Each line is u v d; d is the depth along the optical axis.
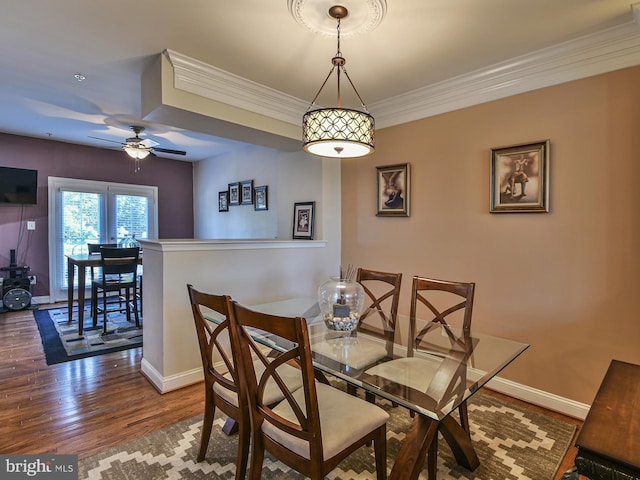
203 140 5.30
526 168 2.55
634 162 2.15
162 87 2.51
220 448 2.00
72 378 2.88
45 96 3.41
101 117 4.16
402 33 2.17
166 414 2.36
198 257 2.83
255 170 5.62
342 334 2.23
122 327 4.31
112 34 2.23
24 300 5.05
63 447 1.99
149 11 1.98
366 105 3.41
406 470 1.49
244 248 3.11
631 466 0.95
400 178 3.31
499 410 2.47
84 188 5.84
